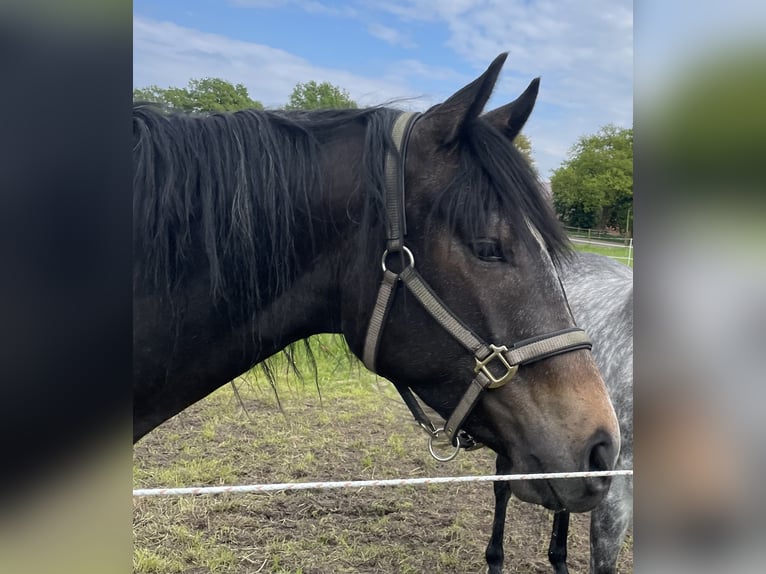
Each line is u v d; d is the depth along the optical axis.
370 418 4.93
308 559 2.92
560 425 1.40
